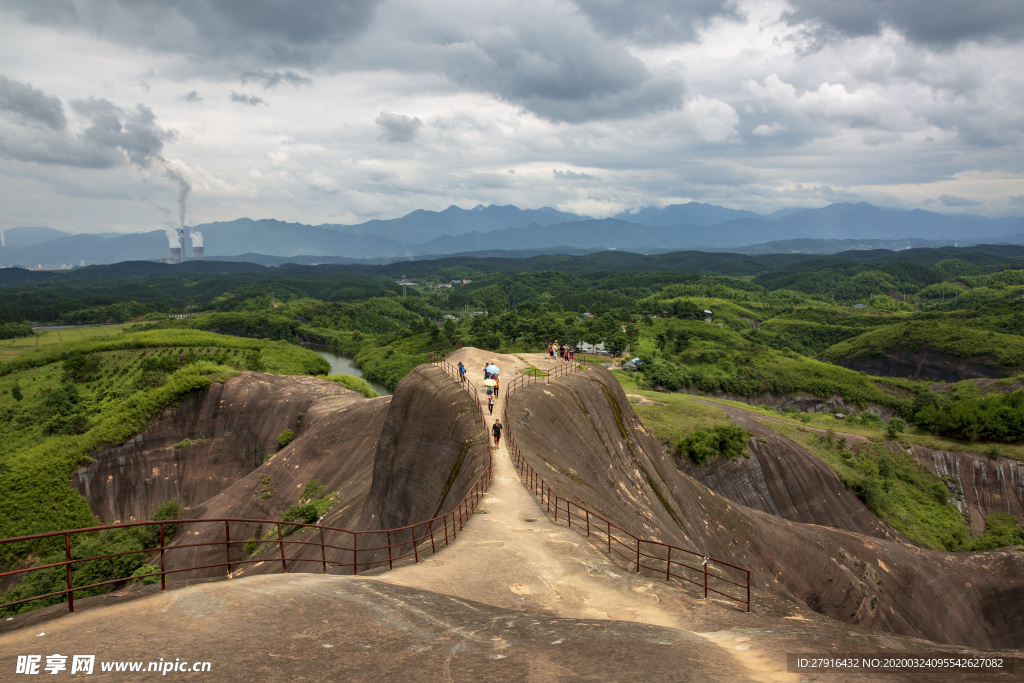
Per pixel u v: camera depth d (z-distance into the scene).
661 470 57.09
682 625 17.75
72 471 82.44
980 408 99.94
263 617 14.59
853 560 56.88
